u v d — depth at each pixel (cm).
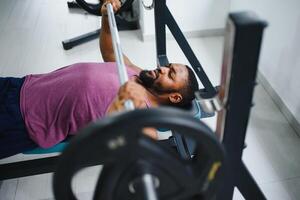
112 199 69
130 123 53
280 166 165
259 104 208
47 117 133
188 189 71
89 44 282
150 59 260
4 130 133
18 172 143
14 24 322
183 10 275
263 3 217
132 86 95
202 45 278
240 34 64
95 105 130
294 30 181
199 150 69
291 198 150
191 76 139
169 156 64
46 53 273
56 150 138
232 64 69
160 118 54
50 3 361
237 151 87
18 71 253
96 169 167
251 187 98
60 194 64
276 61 205
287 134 185
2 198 156
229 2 273
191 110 140
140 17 284
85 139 54
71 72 143
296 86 183
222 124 82
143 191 62
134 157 60
